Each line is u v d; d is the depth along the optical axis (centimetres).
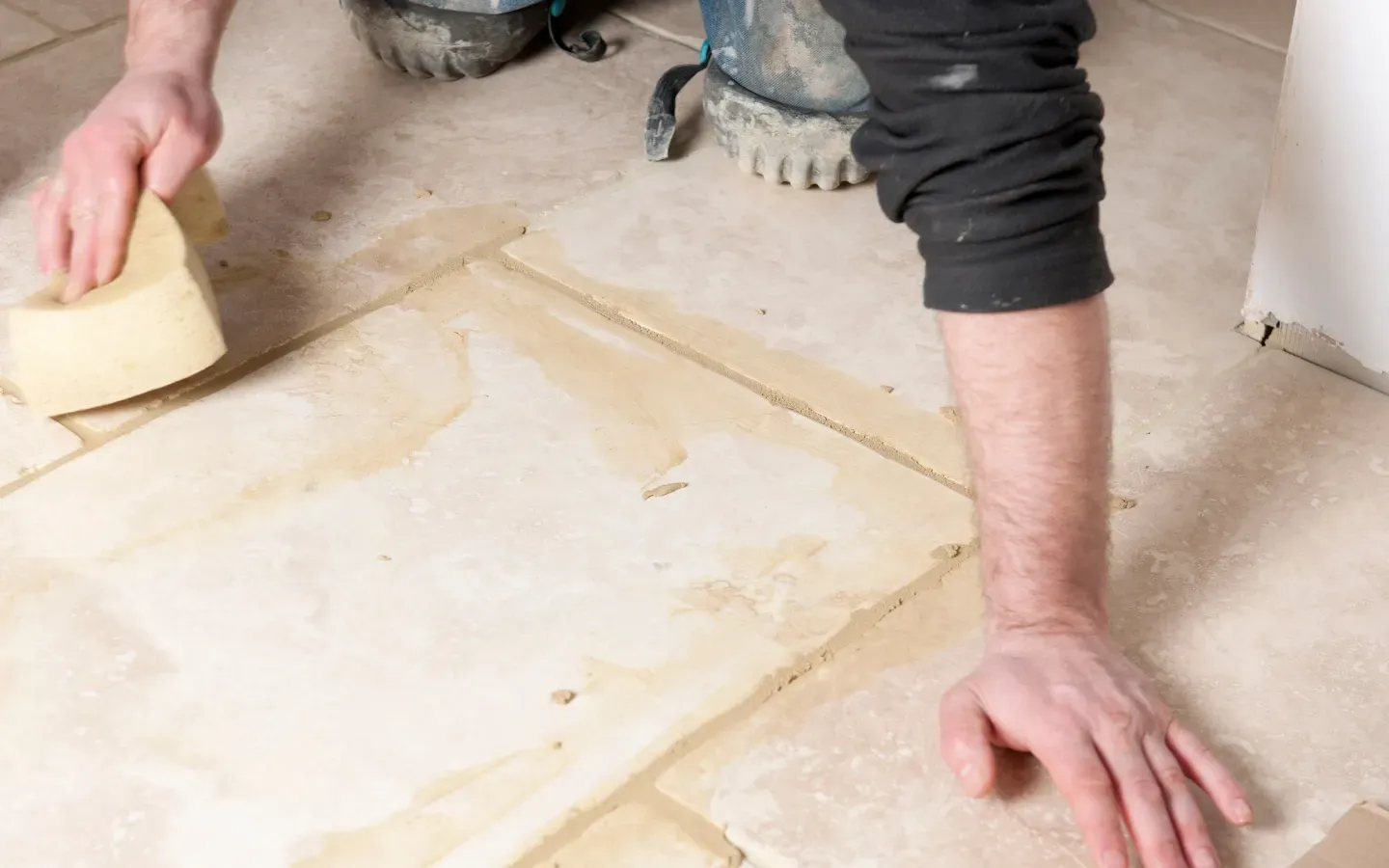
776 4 162
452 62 191
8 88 197
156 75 148
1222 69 193
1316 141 134
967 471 125
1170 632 120
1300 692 115
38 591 126
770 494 134
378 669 119
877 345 151
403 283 161
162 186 145
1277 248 143
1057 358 99
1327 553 126
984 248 96
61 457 140
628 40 206
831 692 116
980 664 112
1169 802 101
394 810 108
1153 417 141
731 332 153
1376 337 140
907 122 95
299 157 181
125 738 114
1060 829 106
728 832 106
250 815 108
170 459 139
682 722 114
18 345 137
